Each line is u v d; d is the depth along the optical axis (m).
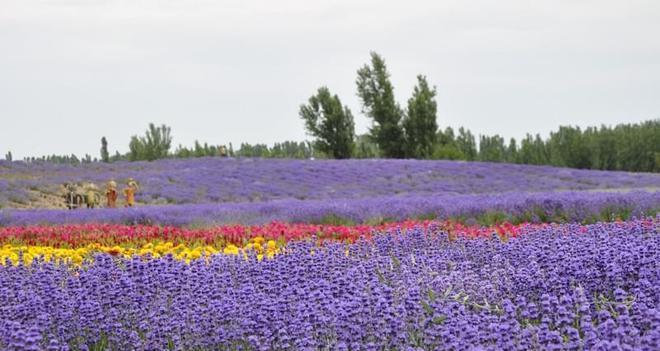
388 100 71.25
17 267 9.76
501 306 7.06
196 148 81.88
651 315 5.58
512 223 17.91
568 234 11.77
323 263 9.02
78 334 7.14
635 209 16.89
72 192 34.72
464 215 18.86
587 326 5.62
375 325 6.39
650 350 5.12
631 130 65.44
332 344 6.26
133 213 21.39
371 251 10.70
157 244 14.62
